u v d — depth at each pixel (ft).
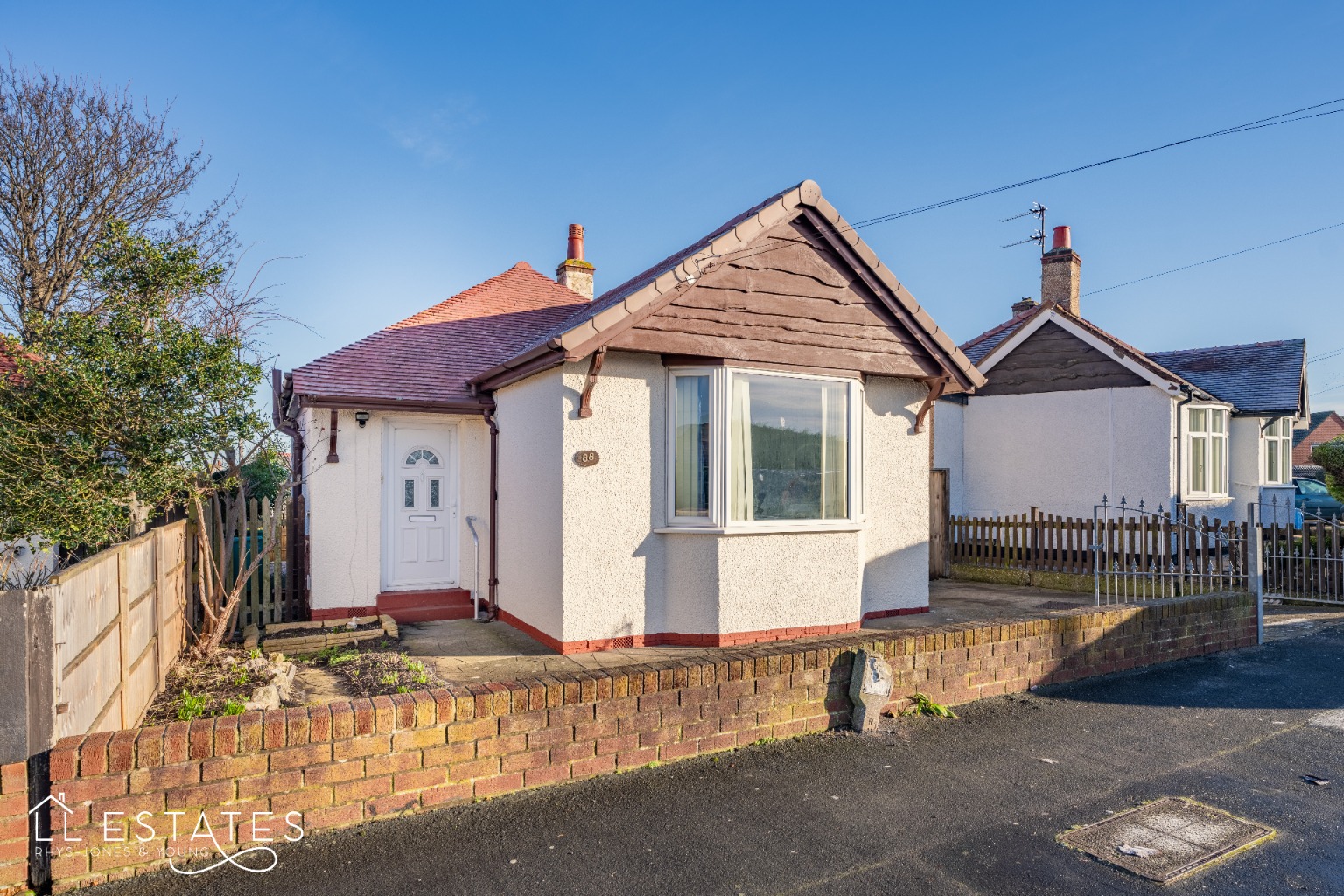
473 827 13.80
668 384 26.45
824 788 15.65
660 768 16.44
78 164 60.44
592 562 25.30
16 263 58.75
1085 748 17.99
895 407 31.14
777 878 12.35
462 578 34.12
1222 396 58.03
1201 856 13.10
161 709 19.02
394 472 33.55
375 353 35.91
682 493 26.50
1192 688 22.93
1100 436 50.16
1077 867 12.75
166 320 22.16
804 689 18.52
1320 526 38.45
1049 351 52.54
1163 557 37.19
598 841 13.41
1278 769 16.92
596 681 15.94
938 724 19.42
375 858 12.76
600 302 34.68
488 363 36.60
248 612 30.76
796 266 27.27
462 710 14.66
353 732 13.74
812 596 27.43
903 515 31.37
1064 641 23.35
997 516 42.16
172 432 21.66
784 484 27.25
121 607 16.30
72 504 19.83
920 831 13.89
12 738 11.35
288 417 35.91
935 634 20.84
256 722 13.08
